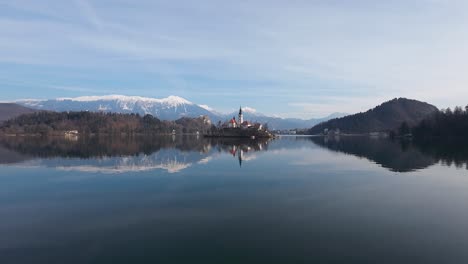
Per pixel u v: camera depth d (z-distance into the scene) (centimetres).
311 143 16300
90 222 2517
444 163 6303
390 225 2417
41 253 1945
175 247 2014
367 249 1970
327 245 2030
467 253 1909
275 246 2023
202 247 2011
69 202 3150
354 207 2934
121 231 2309
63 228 2381
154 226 2416
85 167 5703
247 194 3497
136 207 2955
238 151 10044
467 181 4266
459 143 13712
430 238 2148
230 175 4841
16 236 2222
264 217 2628
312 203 3095
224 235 2219
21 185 4016
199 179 4478
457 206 2964
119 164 6169
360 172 5138
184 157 7769
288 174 4944
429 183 4131
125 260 1842
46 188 3828
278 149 11088
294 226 2398
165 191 3659
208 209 2880
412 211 2794
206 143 15850
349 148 11381
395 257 1859
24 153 8475
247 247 2006
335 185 4022
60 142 15112
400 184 4075
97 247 2025
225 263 1795
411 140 18225
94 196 3406
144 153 8825
